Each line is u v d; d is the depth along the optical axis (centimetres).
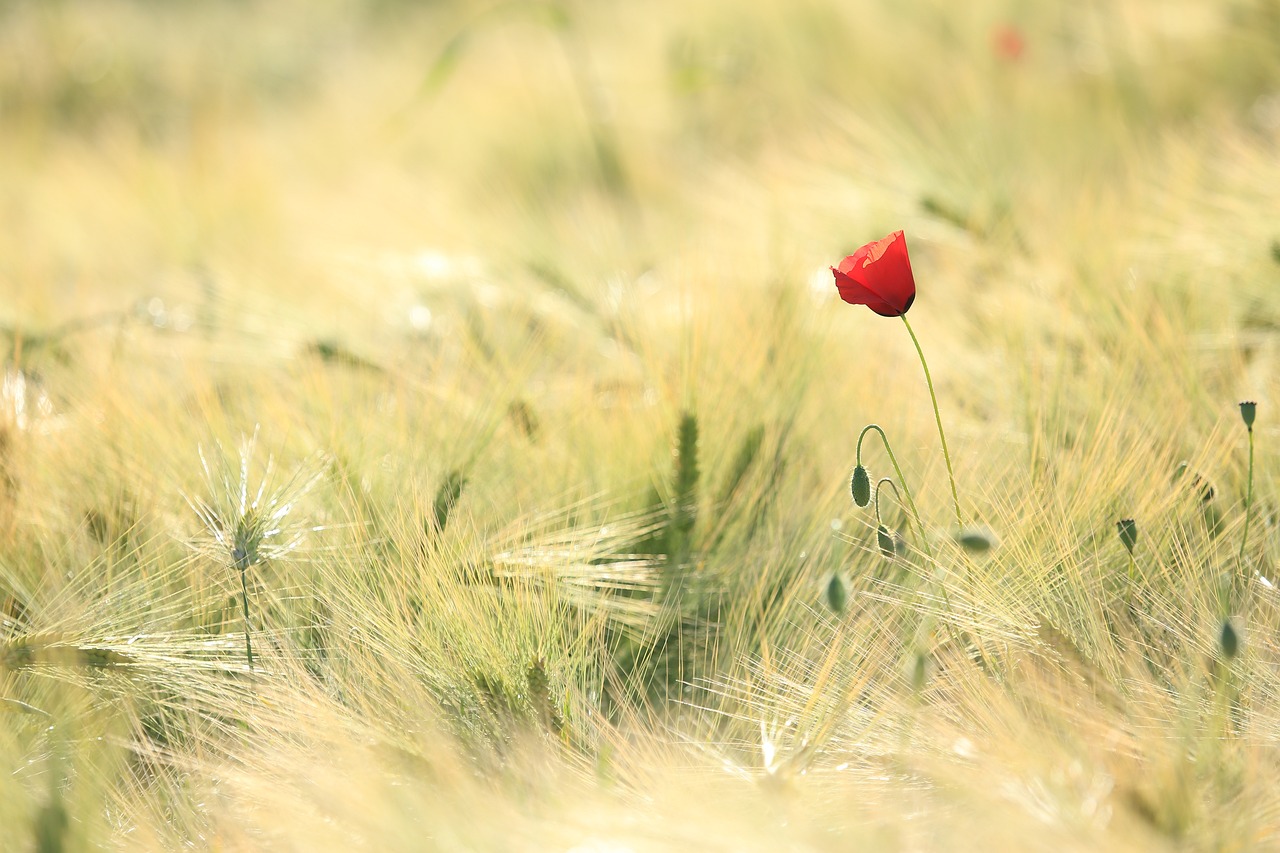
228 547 466
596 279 521
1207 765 452
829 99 852
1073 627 463
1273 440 478
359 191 766
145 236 785
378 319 521
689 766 458
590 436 484
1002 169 577
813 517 479
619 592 477
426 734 457
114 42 1570
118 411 483
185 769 462
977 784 451
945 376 496
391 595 466
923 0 952
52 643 464
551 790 455
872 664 462
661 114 958
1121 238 509
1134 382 483
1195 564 465
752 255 520
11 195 934
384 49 1584
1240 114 671
